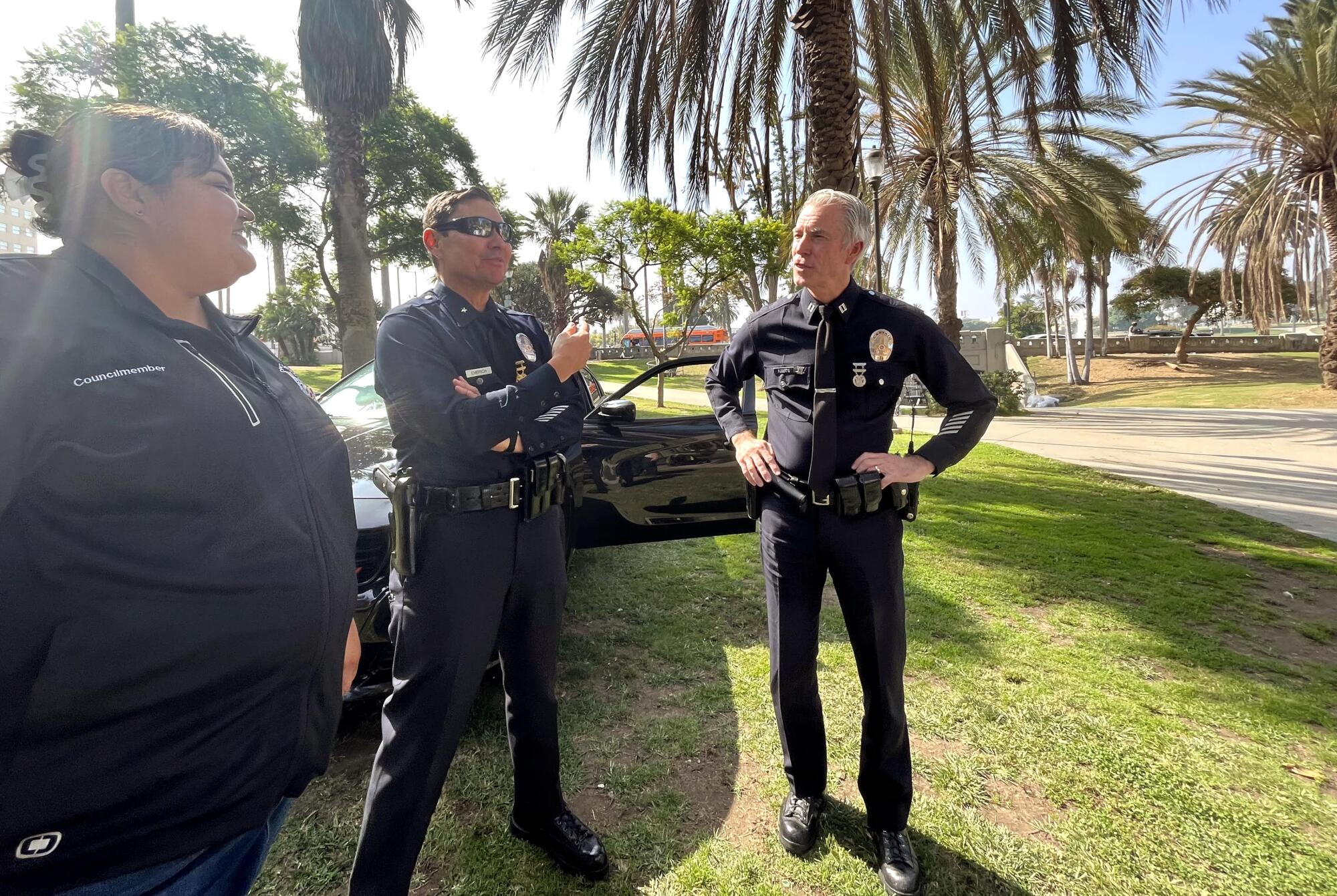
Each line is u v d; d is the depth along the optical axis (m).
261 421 0.86
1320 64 13.12
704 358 3.41
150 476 0.71
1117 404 18.12
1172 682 2.48
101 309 0.73
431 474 1.37
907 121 12.09
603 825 1.73
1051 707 2.29
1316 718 2.22
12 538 0.64
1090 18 5.66
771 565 1.65
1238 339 32.09
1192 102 14.88
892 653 1.54
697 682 2.49
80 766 0.69
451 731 1.35
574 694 2.40
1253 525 4.76
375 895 1.29
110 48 10.75
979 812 1.76
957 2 7.84
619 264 13.69
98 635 0.68
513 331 1.58
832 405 1.54
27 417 0.65
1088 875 1.55
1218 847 1.64
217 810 0.79
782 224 12.83
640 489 3.21
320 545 0.91
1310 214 18.84
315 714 0.94
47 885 0.70
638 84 6.89
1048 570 3.75
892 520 1.56
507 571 1.42
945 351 1.55
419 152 15.09
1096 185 11.79
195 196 0.83
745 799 1.83
